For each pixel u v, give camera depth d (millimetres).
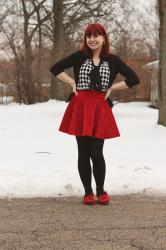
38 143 10805
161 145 10508
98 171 5809
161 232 4875
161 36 13273
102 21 32438
